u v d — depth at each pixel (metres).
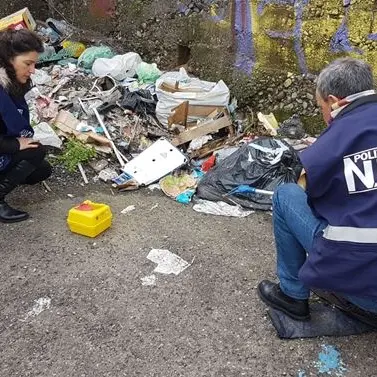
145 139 4.69
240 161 4.08
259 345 2.69
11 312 2.89
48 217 3.74
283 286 2.73
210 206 3.93
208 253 3.40
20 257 3.32
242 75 5.10
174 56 5.64
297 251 2.59
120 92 5.02
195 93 4.82
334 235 2.20
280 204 2.53
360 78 2.30
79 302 2.96
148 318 2.86
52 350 2.65
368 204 2.15
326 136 2.25
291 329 2.73
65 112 4.65
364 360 2.61
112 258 3.33
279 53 4.86
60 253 3.36
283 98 4.93
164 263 3.29
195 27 5.33
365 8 4.32
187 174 4.29
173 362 2.59
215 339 2.73
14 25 5.11
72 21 6.38
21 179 3.59
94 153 4.40
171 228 3.67
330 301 2.88
